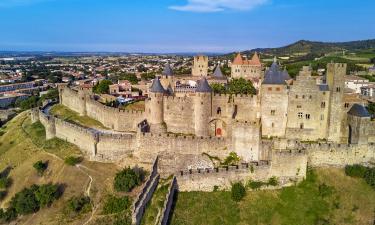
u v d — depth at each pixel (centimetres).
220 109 11750
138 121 12744
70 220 9150
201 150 10419
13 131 16588
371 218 8562
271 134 11319
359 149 9856
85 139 11981
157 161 10438
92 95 16550
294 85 11019
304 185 9350
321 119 11069
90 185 10219
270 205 8906
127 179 9538
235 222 8469
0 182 11719
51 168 11638
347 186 9312
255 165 9375
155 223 8156
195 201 9012
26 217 9850
